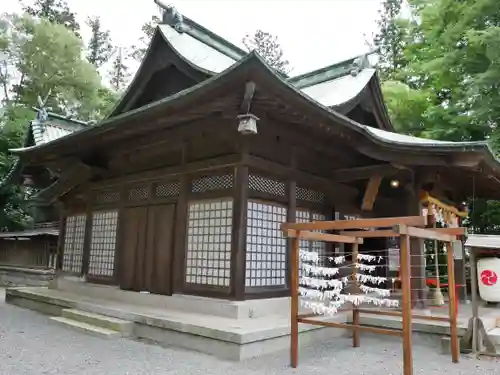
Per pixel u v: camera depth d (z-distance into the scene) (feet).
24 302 29.40
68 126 49.65
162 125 20.89
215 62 27.20
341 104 26.73
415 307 23.27
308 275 23.56
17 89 77.30
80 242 32.07
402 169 23.52
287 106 17.38
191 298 21.09
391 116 51.19
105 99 88.58
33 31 72.74
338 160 26.45
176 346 17.62
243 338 15.47
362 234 18.12
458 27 41.47
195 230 22.22
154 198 24.81
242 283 19.56
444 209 28.27
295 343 14.83
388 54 81.61
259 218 21.22
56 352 16.37
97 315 21.86
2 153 57.72
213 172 21.61
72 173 29.07
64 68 73.36
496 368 15.35
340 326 14.19
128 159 27.27
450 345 17.54
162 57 27.40
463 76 44.86
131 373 13.67
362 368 14.90
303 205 24.07
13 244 53.62
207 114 19.47
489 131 44.21
